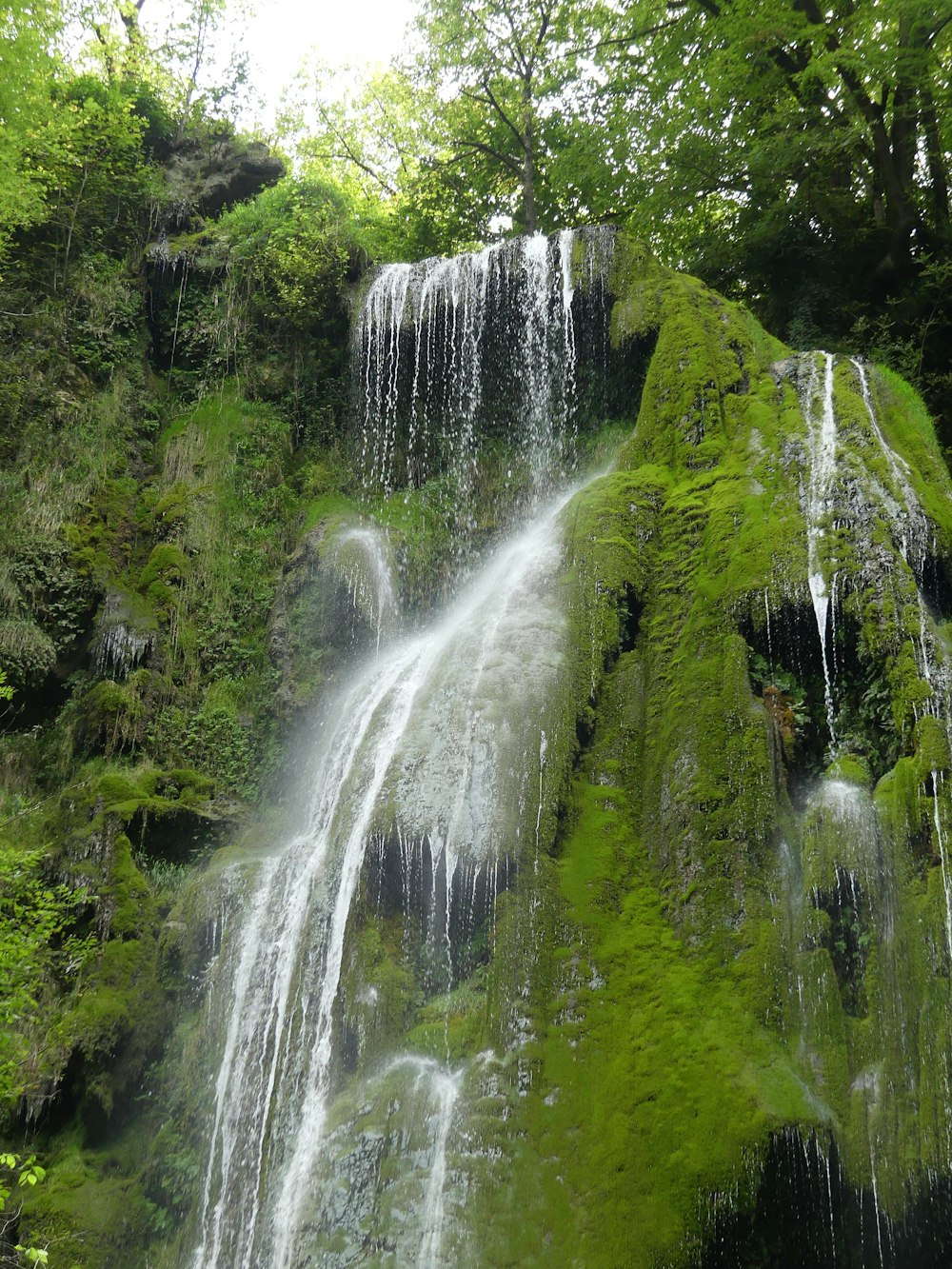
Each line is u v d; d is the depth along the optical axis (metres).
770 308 17.50
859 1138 7.12
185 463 15.55
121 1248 8.96
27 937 9.72
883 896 7.86
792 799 8.87
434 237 24.20
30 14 15.95
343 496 15.53
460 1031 8.24
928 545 9.80
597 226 14.45
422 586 13.84
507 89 22.52
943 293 15.68
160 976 10.30
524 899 8.57
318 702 12.68
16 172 16.00
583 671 9.94
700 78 17.19
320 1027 8.88
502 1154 7.43
